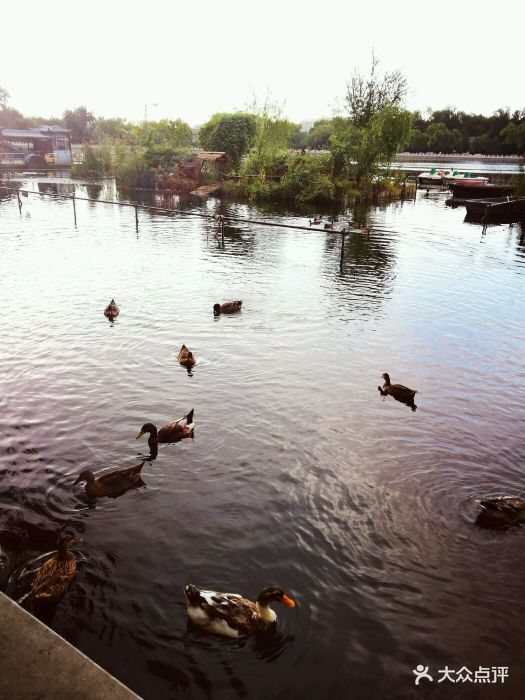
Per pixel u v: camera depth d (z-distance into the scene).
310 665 6.30
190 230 37.41
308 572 7.71
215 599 6.77
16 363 14.32
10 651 3.02
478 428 11.80
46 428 11.12
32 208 45.44
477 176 80.38
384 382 14.08
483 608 7.20
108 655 6.32
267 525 8.63
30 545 7.95
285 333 17.47
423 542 8.38
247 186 58.16
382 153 58.28
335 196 55.44
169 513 8.80
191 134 82.88
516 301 21.97
